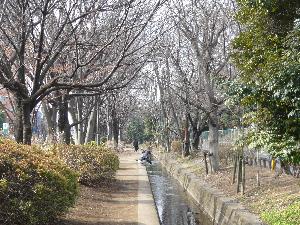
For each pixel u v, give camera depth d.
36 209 6.86
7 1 10.10
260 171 15.70
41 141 16.83
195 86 21.92
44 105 17.41
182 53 22.36
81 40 11.98
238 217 10.28
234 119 16.58
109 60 12.60
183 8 17.81
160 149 47.41
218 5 20.56
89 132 21.73
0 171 6.74
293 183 12.25
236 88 7.24
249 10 7.66
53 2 9.95
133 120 69.44
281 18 7.51
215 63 18.81
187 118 29.30
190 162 25.59
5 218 6.64
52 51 11.42
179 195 18.91
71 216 9.73
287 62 6.38
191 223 13.20
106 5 10.28
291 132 6.89
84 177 14.45
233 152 16.91
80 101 22.06
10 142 7.91
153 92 44.22
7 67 10.59
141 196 13.55
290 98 6.43
